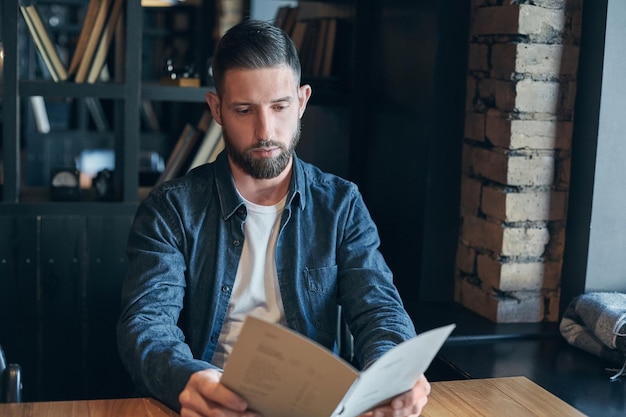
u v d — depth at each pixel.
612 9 2.64
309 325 2.12
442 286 3.09
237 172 2.09
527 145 2.77
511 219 2.80
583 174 2.76
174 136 4.60
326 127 3.63
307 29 3.55
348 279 2.13
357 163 3.43
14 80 2.91
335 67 3.53
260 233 2.11
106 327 3.10
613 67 2.67
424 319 2.86
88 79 3.04
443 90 2.98
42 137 5.14
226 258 2.10
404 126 3.16
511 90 2.75
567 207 2.84
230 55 1.94
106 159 5.25
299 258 2.12
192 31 4.54
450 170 3.03
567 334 2.65
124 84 3.02
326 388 1.47
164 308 1.98
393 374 1.53
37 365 3.06
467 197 3.01
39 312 3.04
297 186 2.12
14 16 2.88
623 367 2.41
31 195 3.16
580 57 2.77
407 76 3.13
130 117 3.03
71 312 3.07
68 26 5.34
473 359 2.52
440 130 3.00
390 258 3.28
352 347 2.49
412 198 3.12
